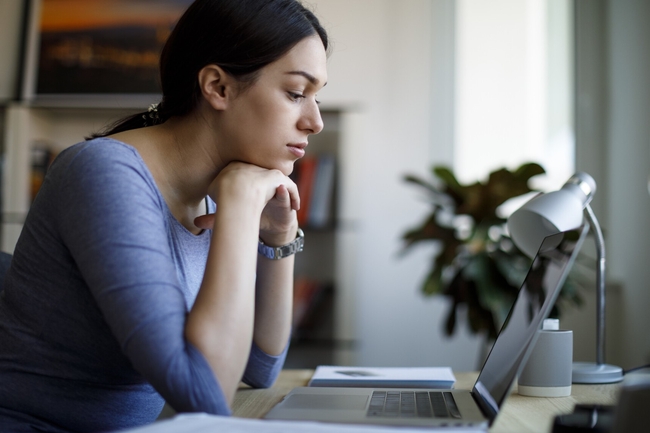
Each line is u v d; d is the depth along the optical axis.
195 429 0.61
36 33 2.94
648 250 2.31
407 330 2.80
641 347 2.33
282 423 0.64
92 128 2.88
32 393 0.85
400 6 2.88
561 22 2.81
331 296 2.71
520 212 1.06
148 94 2.88
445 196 2.41
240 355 0.77
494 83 2.86
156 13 2.94
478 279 2.17
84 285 0.85
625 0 2.50
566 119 2.78
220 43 0.94
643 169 2.36
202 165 0.99
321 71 0.97
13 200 2.60
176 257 0.97
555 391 0.98
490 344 2.34
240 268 0.80
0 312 0.90
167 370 0.72
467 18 2.88
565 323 2.56
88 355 0.86
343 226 2.58
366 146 2.87
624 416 0.56
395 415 0.75
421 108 2.86
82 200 0.81
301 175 2.65
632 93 2.44
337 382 1.08
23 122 2.63
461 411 0.78
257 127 0.95
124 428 0.91
